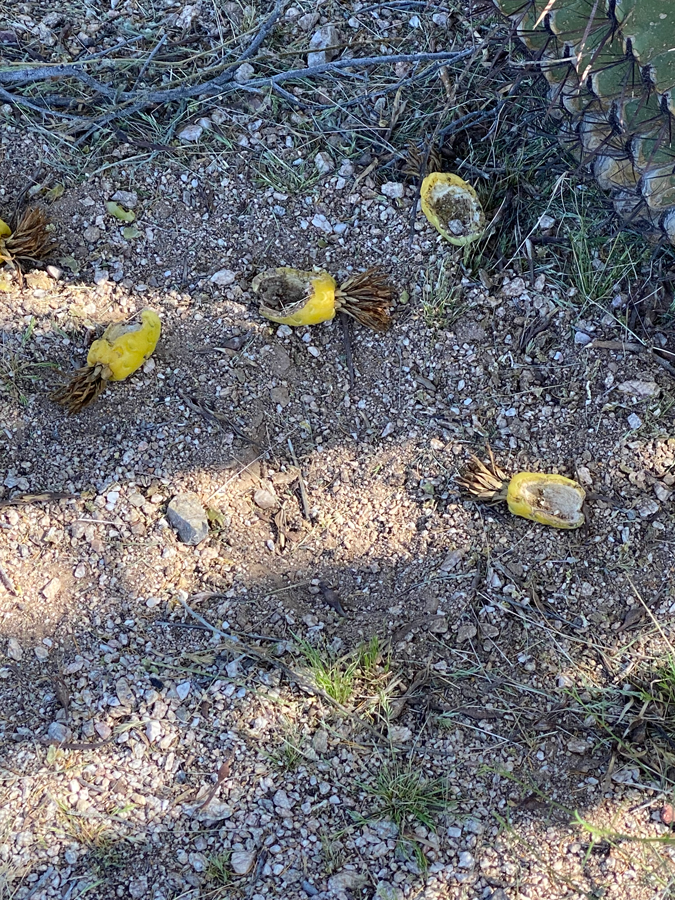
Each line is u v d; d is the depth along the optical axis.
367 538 0.65
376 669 0.63
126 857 0.61
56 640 0.62
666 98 0.55
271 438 0.65
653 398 0.65
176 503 0.63
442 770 0.63
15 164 0.65
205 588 0.63
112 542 0.63
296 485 0.65
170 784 0.61
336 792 0.62
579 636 0.64
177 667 0.62
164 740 0.62
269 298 0.65
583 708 0.63
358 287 0.65
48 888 0.60
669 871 0.62
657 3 0.53
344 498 0.65
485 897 0.61
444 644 0.64
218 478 0.64
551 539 0.64
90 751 0.61
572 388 0.65
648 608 0.64
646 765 0.63
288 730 0.62
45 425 0.64
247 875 0.61
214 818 0.61
